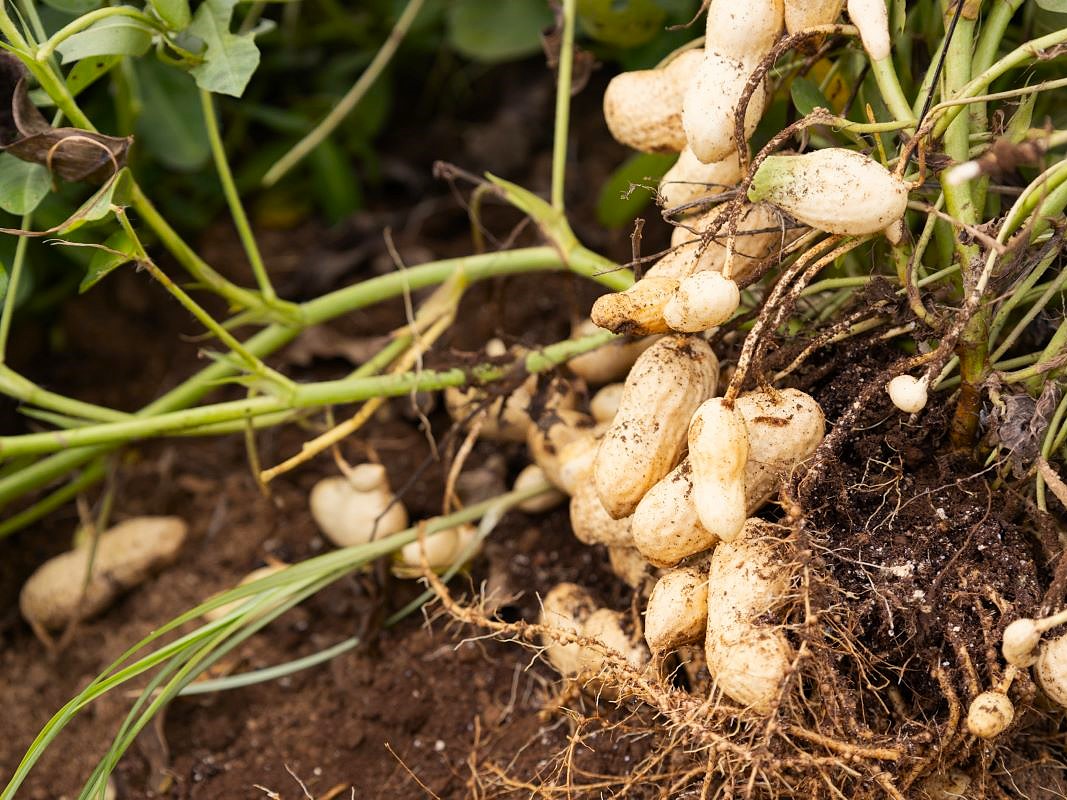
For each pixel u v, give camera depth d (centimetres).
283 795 55
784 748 47
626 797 52
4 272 53
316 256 72
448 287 58
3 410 67
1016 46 55
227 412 56
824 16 49
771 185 47
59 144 52
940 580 48
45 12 60
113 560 60
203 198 75
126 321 70
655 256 51
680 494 48
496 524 60
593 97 80
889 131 50
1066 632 46
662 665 49
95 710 58
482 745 55
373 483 58
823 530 49
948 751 47
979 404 49
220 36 54
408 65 85
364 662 58
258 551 62
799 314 53
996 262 48
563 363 57
